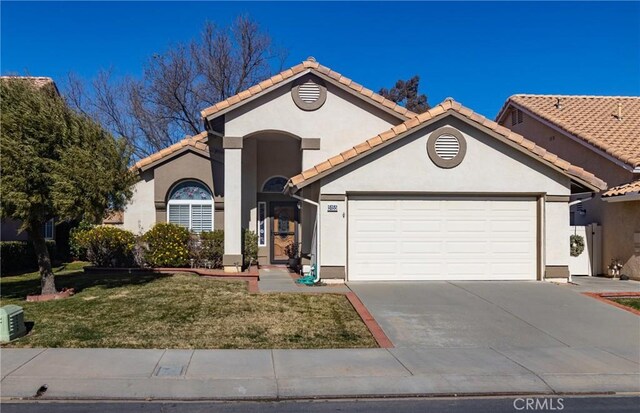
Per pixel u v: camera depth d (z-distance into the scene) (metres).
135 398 6.65
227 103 15.90
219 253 16.52
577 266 17.14
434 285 13.80
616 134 18.22
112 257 16.64
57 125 11.45
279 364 7.86
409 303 11.78
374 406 6.54
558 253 14.63
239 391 6.87
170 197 18.38
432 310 11.23
